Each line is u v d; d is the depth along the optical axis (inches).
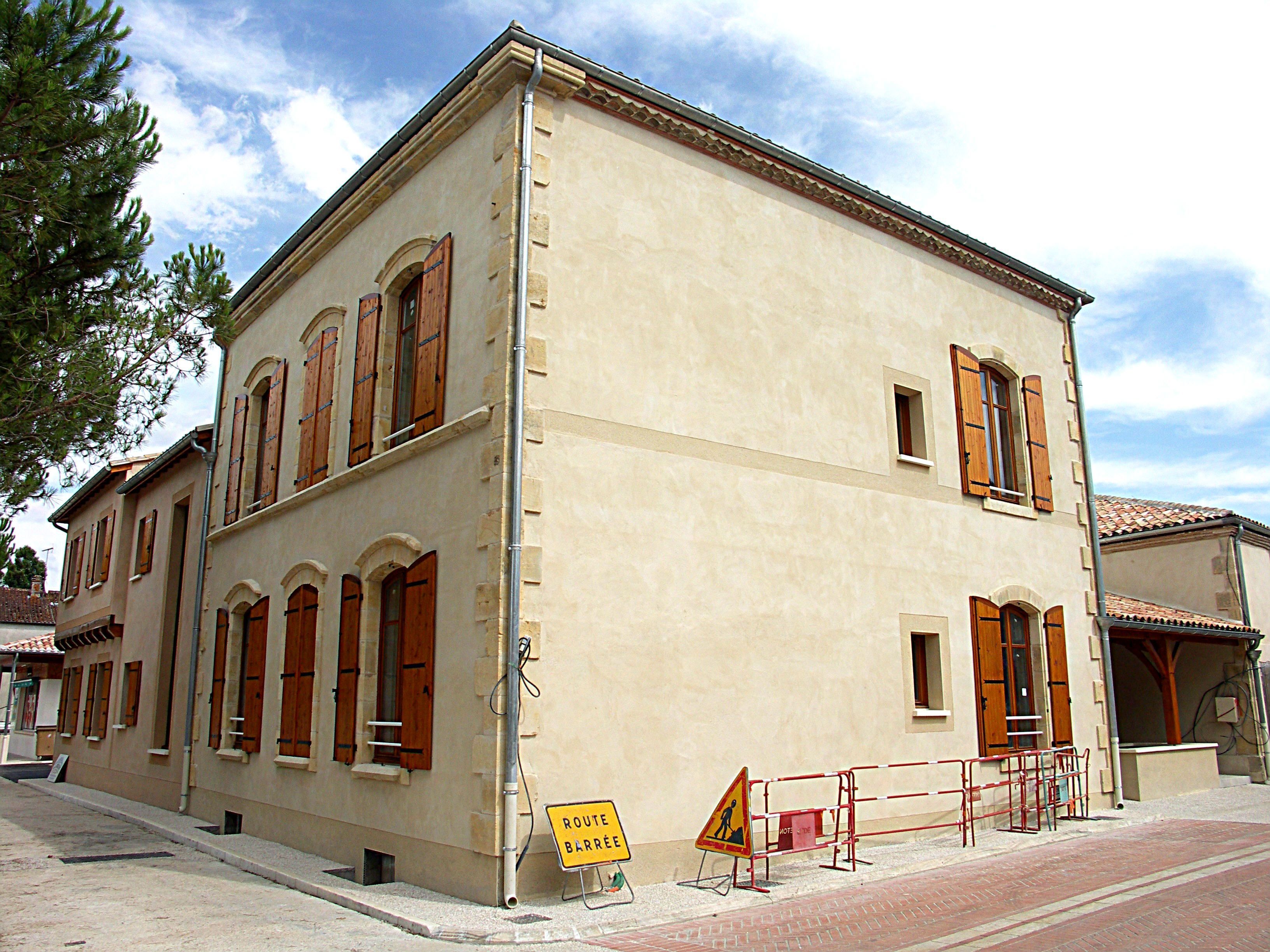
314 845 461.7
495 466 366.6
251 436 637.9
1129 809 588.1
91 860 483.5
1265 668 776.9
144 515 845.2
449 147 442.0
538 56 392.5
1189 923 303.7
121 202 367.6
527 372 373.7
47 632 1577.3
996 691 529.7
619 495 390.3
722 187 460.4
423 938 302.5
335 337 525.7
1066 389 647.1
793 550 449.1
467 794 351.6
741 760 408.5
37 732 1273.4
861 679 464.8
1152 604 797.9
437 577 390.0
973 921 312.3
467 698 360.5
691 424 422.0
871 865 409.1
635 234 420.2
